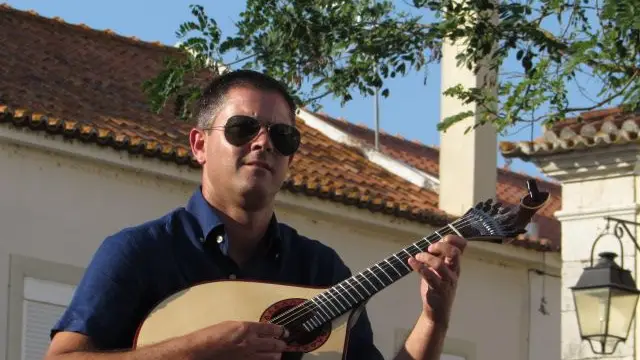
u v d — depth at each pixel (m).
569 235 13.70
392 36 11.68
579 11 11.39
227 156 5.04
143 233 4.99
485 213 5.07
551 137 13.63
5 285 14.38
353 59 11.73
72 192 14.95
